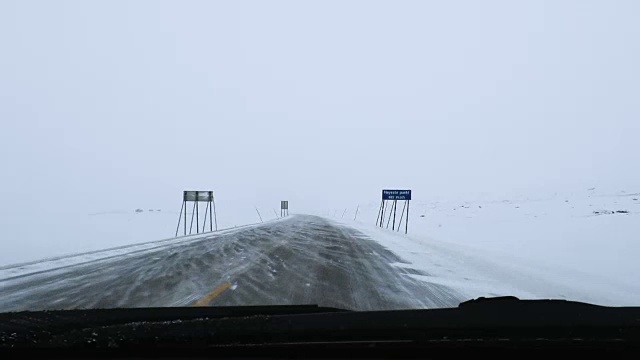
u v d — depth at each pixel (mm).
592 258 12383
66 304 6281
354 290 7426
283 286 7730
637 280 9023
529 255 13297
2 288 7410
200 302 6430
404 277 8797
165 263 10477
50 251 13039
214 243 15602
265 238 17953
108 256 11703
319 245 15266
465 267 10273
